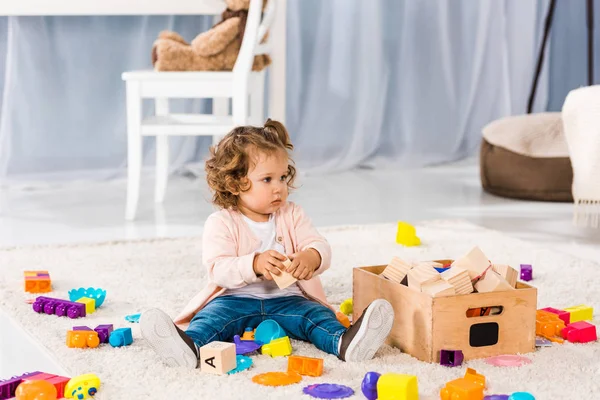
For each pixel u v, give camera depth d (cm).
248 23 262
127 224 272
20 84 330
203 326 151
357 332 143
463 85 393
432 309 142
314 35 370
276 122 168
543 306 180
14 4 303
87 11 311
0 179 333
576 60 408
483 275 150
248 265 153
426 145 392
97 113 344
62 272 207
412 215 288
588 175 246
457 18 387
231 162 157
